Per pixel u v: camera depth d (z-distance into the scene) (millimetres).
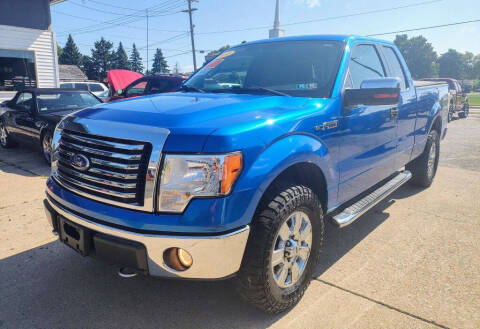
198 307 2746
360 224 4352
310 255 2820
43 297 2848
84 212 2365
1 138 9133
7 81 14000
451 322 2559
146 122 2264
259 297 2404
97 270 3250
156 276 2211
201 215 2084
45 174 6434
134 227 2148
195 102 2719
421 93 4844
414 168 5512
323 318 2607
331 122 2869
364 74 3652
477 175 6676
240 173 2154
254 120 2363
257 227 2316
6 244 3725
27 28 14086
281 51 3680
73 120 2582
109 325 2541
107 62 100688
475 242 3850
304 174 2889
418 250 3670
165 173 2104
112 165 2252
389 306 2740
